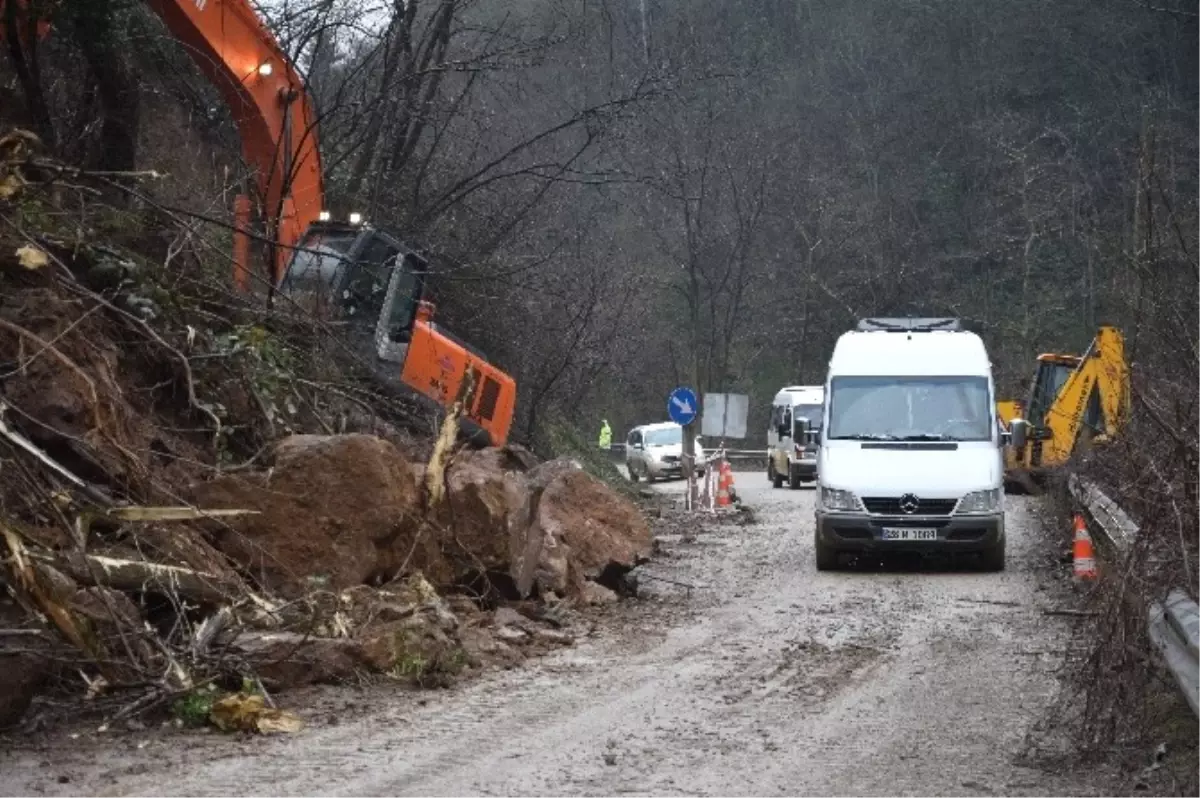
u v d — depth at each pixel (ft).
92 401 39.99
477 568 47.70
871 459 68.03
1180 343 30.76
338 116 88.84
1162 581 29.81
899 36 198.59
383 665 37.86
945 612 53.98
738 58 156.46
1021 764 29.89
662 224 190.60
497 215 93.66
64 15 61.41
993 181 187.11
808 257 195.52
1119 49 172.45
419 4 86.12
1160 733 31.14
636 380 185.78
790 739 32.30
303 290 63.87
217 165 80.89
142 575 34.83
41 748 29.71
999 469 67.67
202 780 27.50
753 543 81.35
